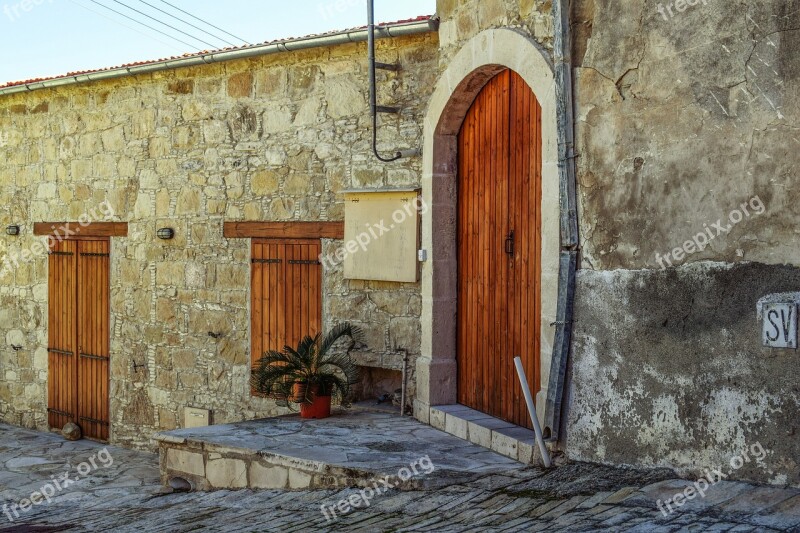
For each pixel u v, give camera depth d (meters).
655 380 4.95
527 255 6.66
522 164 6.74
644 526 3.99
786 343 4.20
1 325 12.37
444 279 7.78
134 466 9.56
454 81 7.35
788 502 3.97
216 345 9.83
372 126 8.30
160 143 10.32
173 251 10.23
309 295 8.99
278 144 9.27
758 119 4.42
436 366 7.71
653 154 5.04
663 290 4.92
